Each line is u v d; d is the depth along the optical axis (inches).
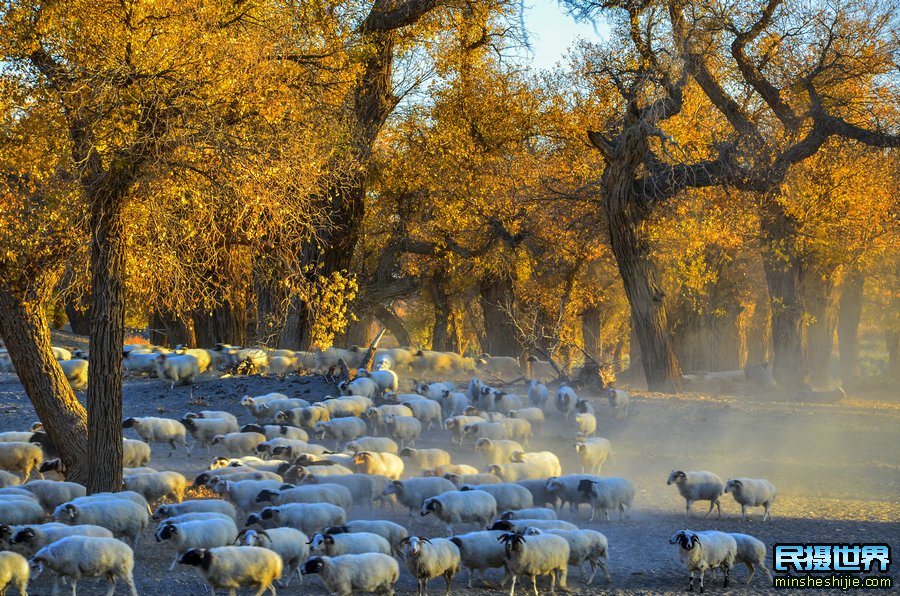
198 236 1443.2
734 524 1294.3
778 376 2967.5
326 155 1566.2
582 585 994.1
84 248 1323.8
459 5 3038.9
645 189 2659.9
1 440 1542.8
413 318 6387.8
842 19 2647.6
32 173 1202.0
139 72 1138.0
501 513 1157.7
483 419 1876.2
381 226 3858.3
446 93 3710.6
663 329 2748.5
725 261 3339.1
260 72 1266.0
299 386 2346.2
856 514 1389.0
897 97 2768.2
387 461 1443.2
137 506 1067.3
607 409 2300.7
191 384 2434.8
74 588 880.9
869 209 2883.9
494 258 3690.9
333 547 936.3
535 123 3727.9
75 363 2383.1
